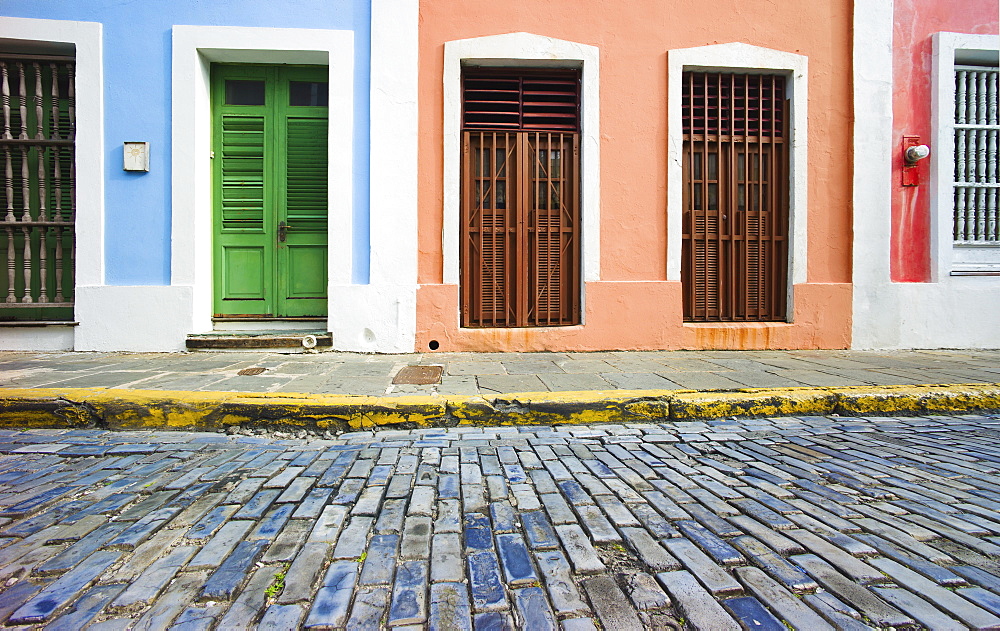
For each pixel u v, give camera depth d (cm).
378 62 516
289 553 166
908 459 263
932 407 360
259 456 268
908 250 583
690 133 549
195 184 507
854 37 559
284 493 216
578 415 334
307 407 315
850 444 289
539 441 295
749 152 561
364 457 266
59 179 505
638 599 141
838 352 546
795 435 307
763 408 349
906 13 577
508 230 535
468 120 536
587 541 175
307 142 543
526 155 537
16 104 516
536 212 538
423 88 521
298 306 545
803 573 154
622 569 157
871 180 565
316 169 543
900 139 578
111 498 210
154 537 176
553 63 534
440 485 227
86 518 190
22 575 153
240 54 517
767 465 253
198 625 130
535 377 401
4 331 498
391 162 518
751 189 562
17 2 489
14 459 259
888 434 309
